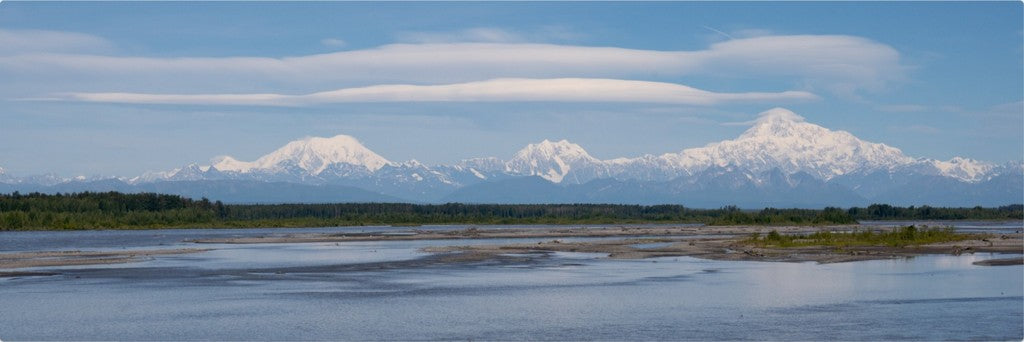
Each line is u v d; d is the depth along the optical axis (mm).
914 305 103875
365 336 87688
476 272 146750
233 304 107438
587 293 116375
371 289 121812
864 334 87062
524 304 106688
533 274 142500
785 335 86875
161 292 119062
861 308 102000
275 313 100625
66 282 131375
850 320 94500
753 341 84312
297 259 179250
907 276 135000
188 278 137250
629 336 87000
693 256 181625
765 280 130500
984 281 127312
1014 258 167125
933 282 126188
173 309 103688
